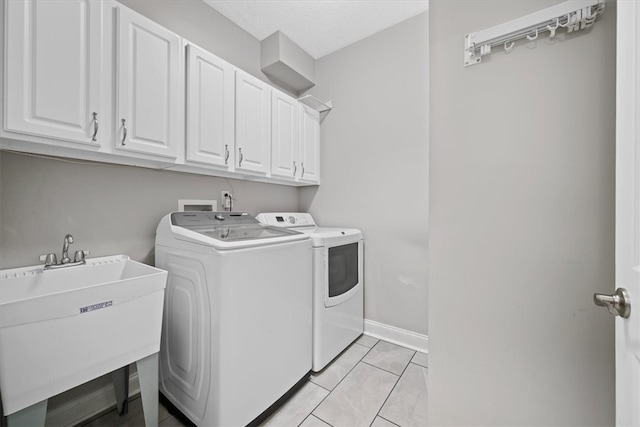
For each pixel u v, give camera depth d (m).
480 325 0.87
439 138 0.95
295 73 2.38
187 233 1.31
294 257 1.49
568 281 0.74
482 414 0.86
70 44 1.03
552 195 0.76
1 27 0.89
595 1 0.67
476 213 0.87
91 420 1.31
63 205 1.26
